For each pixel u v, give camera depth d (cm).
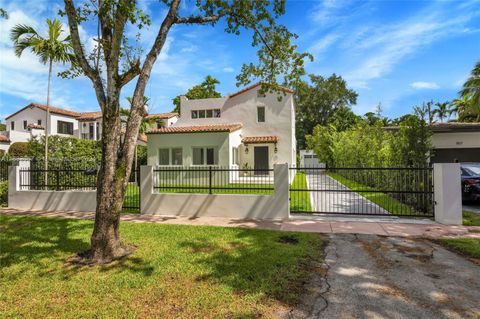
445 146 1648
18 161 1200
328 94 4741
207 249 546
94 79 524
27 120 3303
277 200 837
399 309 329
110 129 518
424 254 521
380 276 423
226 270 440
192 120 2227
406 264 471
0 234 670
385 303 343
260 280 404
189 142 1839
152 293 371
